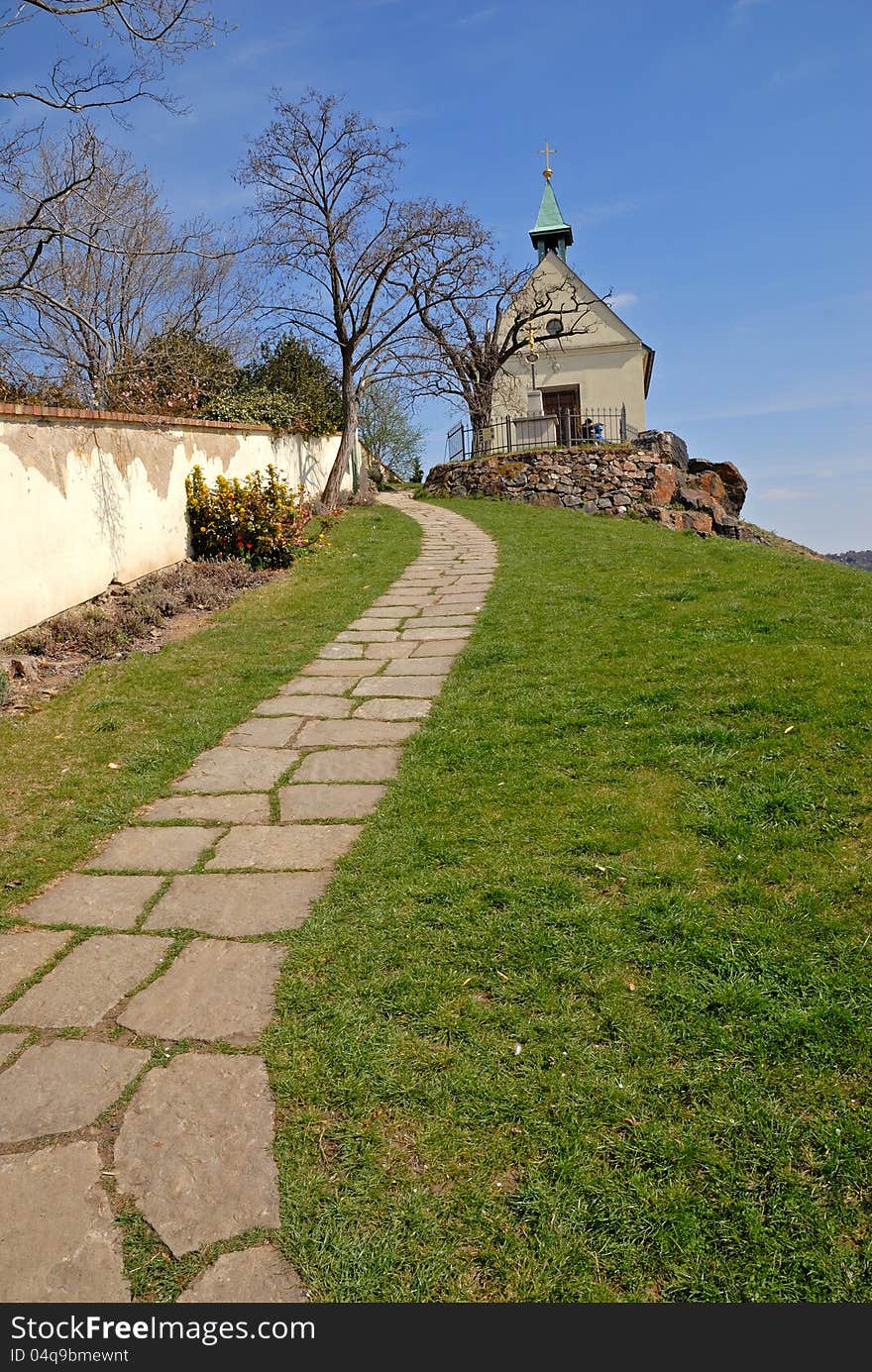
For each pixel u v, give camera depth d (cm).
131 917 341
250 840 402
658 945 299
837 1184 212
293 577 1071
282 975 300
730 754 434
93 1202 216
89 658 718
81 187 1338
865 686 493
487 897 335
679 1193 212
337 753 501
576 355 3316
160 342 1747
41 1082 255
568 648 654
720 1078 244
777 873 333
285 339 2072
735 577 880
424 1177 220
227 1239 206
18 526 722
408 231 1872
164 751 512
